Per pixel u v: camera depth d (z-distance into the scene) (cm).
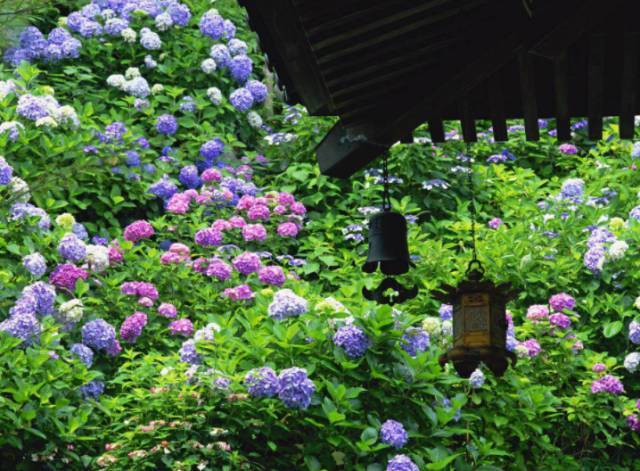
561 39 386
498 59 398
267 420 562
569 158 1032
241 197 923
